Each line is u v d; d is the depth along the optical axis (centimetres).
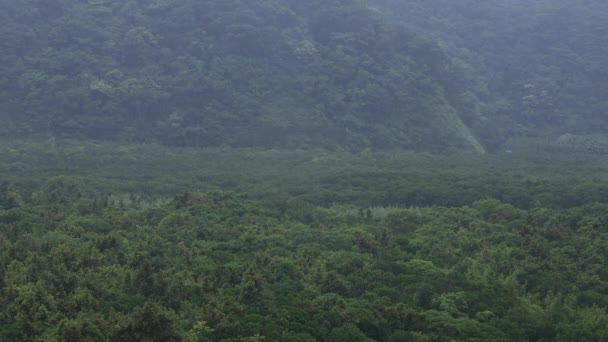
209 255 5100
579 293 4659
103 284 4238
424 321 4131
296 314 3994
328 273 4647
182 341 3466
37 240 5009
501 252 5469
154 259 4594
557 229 6006
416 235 6075
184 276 4481
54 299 3919
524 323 4225
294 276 4756
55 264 4347
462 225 6494
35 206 6238
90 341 3397
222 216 6256
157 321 3409
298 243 5647
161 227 5756
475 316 4350
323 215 6869
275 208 6925
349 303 4297
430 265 5106
